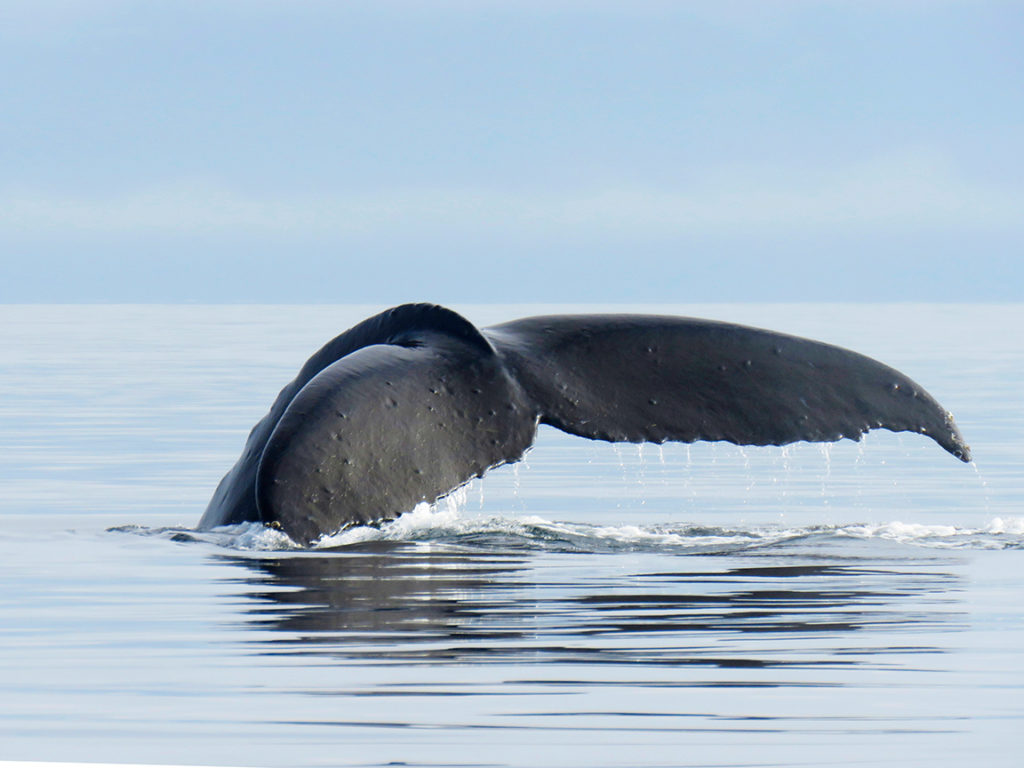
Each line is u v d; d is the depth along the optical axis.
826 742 28.22
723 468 81.94
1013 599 39.69
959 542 49.31
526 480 76.00
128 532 52.81
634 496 69.50
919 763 27.12
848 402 44.81
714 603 38.91
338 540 46.72
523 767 26.92
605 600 39.09
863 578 42.62
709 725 29.06
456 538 47.69
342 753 27.70
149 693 31.45
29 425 106.56
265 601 38.94
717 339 46.12
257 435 50.16
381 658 33.53
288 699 30.77
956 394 132.25
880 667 33.00
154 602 39.62
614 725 29.05
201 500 67.25
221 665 33.31
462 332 45.53
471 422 42.97
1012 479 76.88
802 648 34.50
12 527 56.81
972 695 31.09
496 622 36.56
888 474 79.25
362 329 48.00
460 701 30.45
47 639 36.19
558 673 32.28
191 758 27.75
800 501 67.75
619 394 44.44
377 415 42.31
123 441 95.50
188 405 123.19
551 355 45.28
